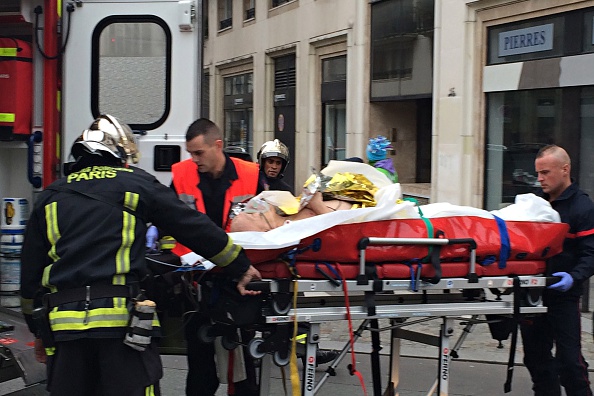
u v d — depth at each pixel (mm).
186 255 3918
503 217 4359
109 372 3311
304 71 19328
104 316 3258
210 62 26562
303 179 19516
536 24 11414
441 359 4379
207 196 4617
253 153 22984
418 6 14367
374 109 16312
